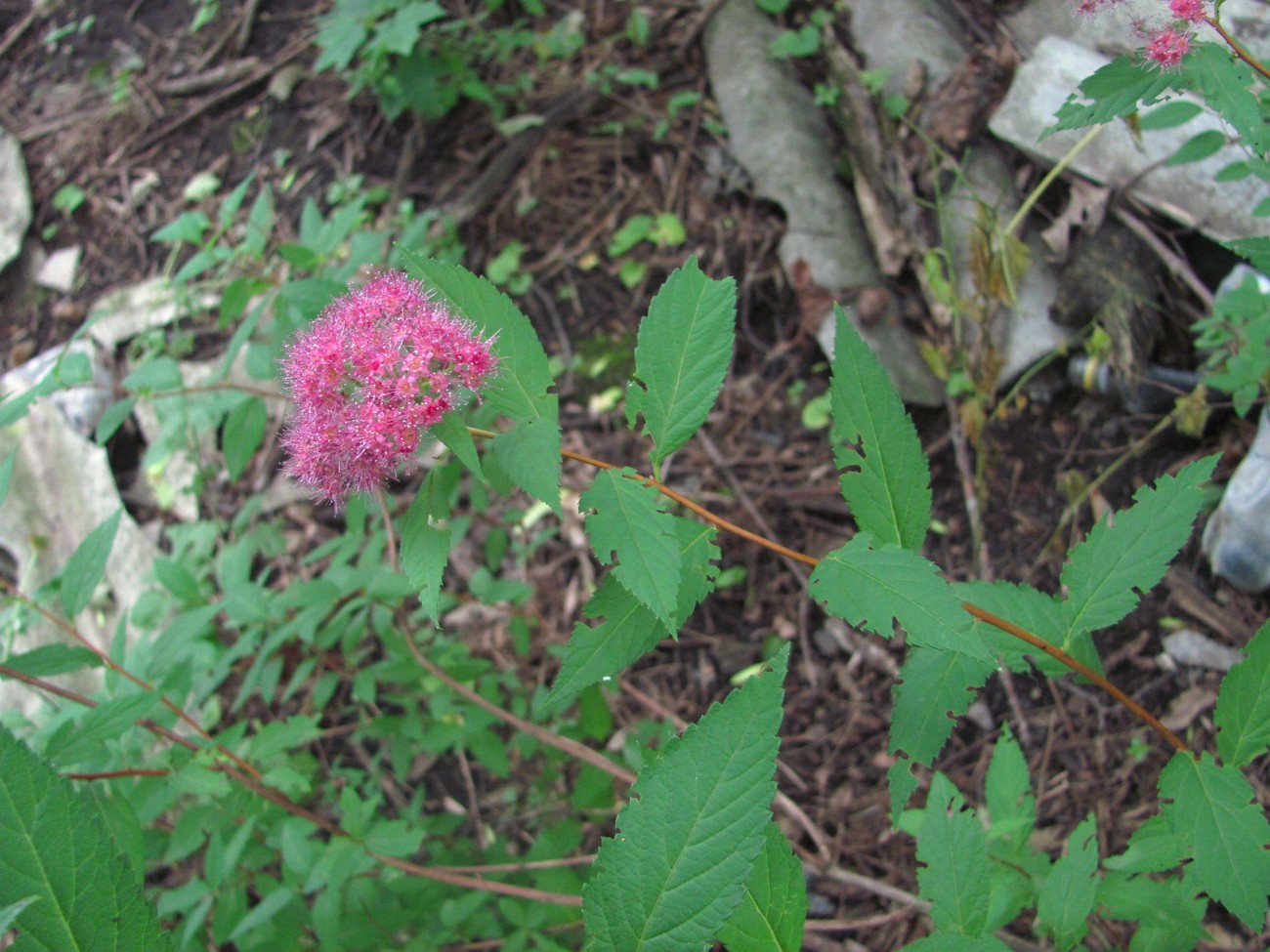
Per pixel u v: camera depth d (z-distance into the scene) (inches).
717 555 11.9
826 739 23.0
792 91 30.6
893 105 28.9
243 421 19.9
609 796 19.4
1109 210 25.0
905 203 27.7
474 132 33.7
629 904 8.3
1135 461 23.8
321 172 34.3
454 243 31.5
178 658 20.3
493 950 19.8
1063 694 21.9
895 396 12.6
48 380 18.2
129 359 32.6
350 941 18.3
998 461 25.1
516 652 25.2
